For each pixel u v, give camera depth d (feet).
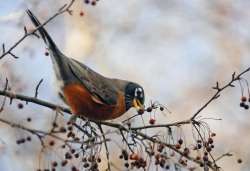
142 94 40.65
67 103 37.78
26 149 39.63
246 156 55.47
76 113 37.78
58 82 37.24
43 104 32.01
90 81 37.91
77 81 37.37
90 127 31.07
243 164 54.85
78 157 29.94
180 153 30.50
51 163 28.78
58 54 36.50
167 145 30.58
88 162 29.48
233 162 55.21
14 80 45.19
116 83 39.88
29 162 39.91
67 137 30.76
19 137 30.66
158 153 30.27
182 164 30.35
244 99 34.88
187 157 30.50
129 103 40.11
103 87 38.45
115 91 39.04
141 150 30.32
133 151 30.27
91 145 28.63
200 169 34.60
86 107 37.68
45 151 28.50
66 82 37.19
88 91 37.58
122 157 30.58
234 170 54.85
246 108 34.96
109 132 29.55
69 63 37.29
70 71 37.24
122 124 31.89
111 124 32.40
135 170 31.83
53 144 28.71
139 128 31.32
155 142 30.58
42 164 29.60
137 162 30.22
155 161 30.14
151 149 30.27
